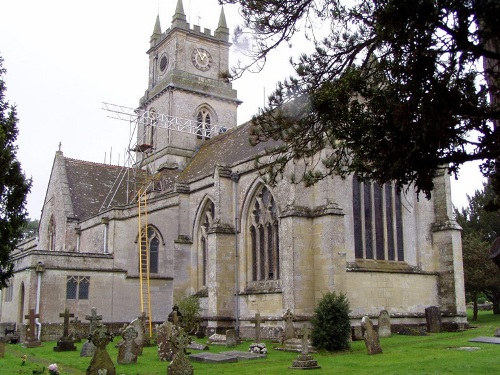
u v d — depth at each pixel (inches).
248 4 587.8
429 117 443.2
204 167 1995.6
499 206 514.3
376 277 1330.0
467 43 429.1
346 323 1113.4
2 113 967.6
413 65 436.1
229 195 1555.1
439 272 1451.8
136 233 1738.4
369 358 970.1
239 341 1336.1
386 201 1428.4
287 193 1342.3
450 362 855.1
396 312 1347.2
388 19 435.8
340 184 1326.3
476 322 1850.4
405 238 1438.2
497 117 442.6
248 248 1518.2
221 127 2423.7
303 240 1286.9
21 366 973.8
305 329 907.4
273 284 1403.8
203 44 2456.9
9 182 924.0
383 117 493.7
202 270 1720.0
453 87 446.0
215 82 2444.6
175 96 2342.5
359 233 1352.1
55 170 2287.2
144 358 1094.4
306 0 577.9
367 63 566.3
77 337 1520.7
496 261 429.7
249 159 1518.2
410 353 1000.2
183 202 1800.0
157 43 2536.9
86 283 1628.9
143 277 1717.5
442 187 1480.1
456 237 1446.9
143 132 2495.1
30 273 1555.1
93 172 2322.8
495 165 507.2
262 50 613.6
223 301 1477.6
